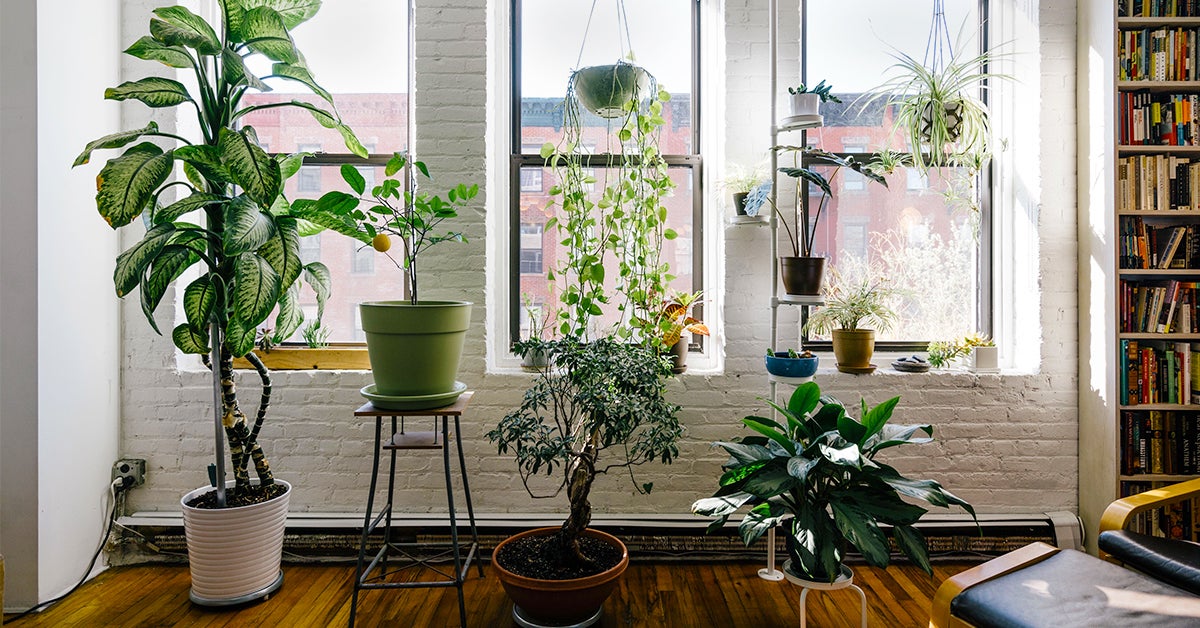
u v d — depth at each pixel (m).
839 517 1.89
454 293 2.83
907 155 2.90
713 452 2.80
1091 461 2.71
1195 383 2.56
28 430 2.28
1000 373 2.82
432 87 2.80
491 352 2.93
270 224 2.04
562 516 2.77
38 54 2.28
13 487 2.27
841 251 3.04
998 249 3.00
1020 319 2.93
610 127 3.07
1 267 2.27
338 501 2.80
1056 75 2.79
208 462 2.77
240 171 1.98
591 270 2.52
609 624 2.21
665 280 2.71
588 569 2.11
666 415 2.20
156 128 2.16
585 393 2.06
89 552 2.54
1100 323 2.65
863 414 2.23
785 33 2.82
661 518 2.75
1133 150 2.56
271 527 2.36
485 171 2.82
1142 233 2.59
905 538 1.91
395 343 2.12
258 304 1.96
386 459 2.80
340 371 2.80
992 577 1.69
